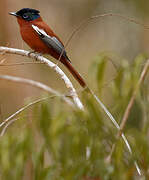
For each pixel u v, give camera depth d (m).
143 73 8.41
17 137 9.27
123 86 9.38
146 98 9.23
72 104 8.80
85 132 8.37
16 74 18.86
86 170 7.48
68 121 8.90
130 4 22.06
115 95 9.45
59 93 9.07
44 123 9.06
